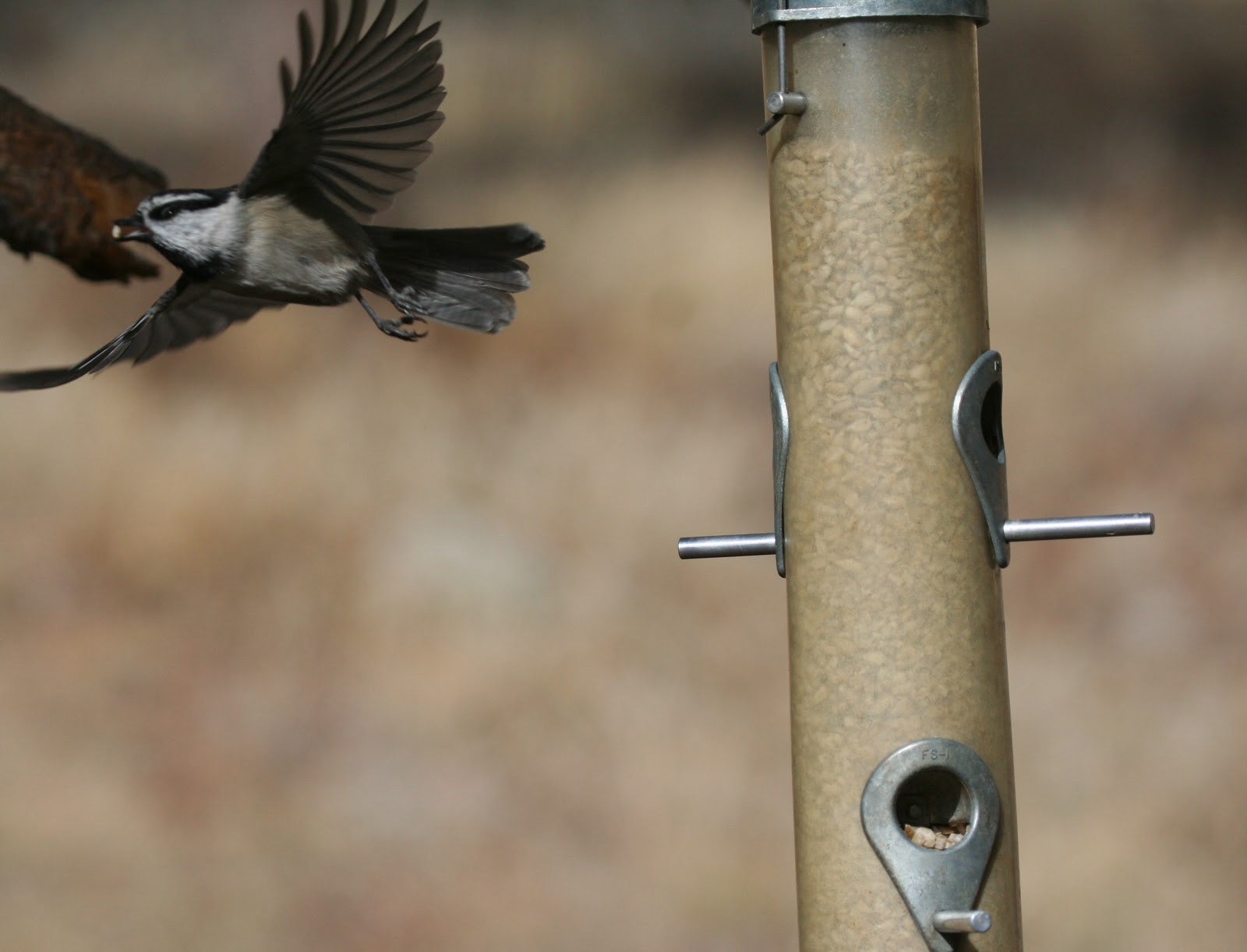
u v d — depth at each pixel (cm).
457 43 2769
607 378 1950
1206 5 2816
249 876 1174
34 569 1595
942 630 533
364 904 1141
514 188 2402
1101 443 1773
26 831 1219
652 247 2228
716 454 1775
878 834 525
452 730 1338
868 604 536
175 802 1260
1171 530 1597
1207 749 1265
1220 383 1848
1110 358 1933
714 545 568
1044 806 1210
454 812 1229
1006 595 1528
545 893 1144
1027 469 1736
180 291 568
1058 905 1098
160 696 1405
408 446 1802
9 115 596
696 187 2364
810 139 545
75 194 600
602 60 2738
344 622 1512
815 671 543
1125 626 1457
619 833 1208
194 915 1135
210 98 2555
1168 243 2206
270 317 1994
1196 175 2380
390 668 1438
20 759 1307
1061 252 2206
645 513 1670
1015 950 530
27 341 1989
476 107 2592
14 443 1775
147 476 1712
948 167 541
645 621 1494
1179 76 2633
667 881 1150
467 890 1156
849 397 541
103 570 1598
